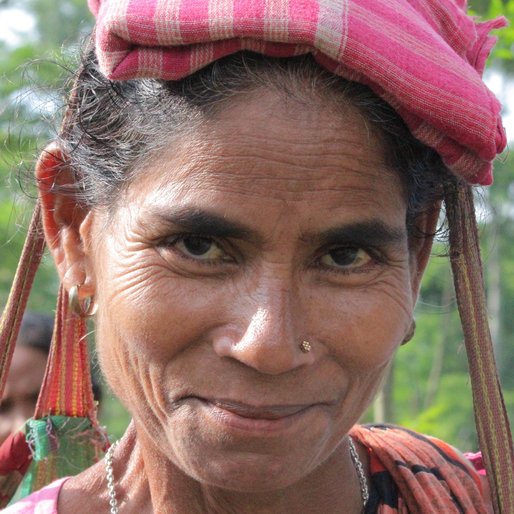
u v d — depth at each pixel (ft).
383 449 5.49
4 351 5.74
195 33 4.12
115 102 4.68
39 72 6.55
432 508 5.24
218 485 4.45
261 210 4.24
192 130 4.31
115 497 5.48
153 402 4.58
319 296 4.43
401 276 4.67
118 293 4.58
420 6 4.61
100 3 4.91
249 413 4.33
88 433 6.48
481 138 4.42
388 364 4.78
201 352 4.39
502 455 5.21
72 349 6.23
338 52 4.11
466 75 4.41
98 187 4.86
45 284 21.47
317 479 5.16
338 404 4.57
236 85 4.26
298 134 4.26
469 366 5.24
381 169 4.47
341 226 4.34
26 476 6.61
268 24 4.04
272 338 4.20
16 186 6.16
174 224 4.34
